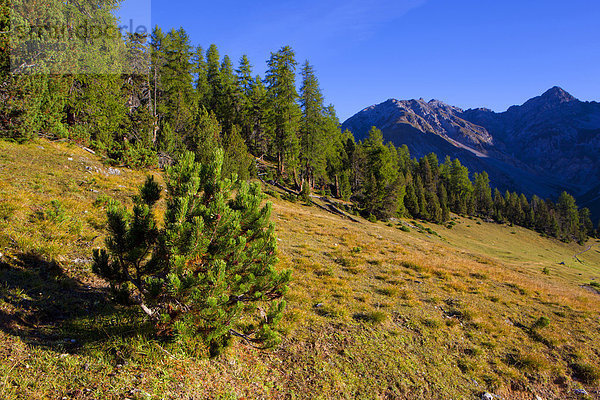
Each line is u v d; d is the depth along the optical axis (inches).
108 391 165.8
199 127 1428.4
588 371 370.0
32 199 448.8
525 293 647.8
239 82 2262.6
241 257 230.2
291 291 418.0
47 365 172.6
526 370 357.7
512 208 4704.7
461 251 1164.5
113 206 225.9
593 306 639.8
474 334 414.0
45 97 836.0
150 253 247.1
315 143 2055.9
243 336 248.2
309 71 2023.9
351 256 675.4
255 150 2381.9
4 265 269.9
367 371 290.5
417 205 3070.9
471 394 299.4
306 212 1357.0
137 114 1219.2
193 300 202.5
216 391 201.9
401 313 427.2
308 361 282.4
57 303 247.8
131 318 246.8
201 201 236.5
